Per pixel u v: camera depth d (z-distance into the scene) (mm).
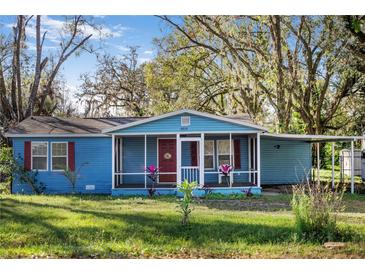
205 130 20328
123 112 47969
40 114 33781
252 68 33500
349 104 35188
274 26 29766
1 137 27812
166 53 36781
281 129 28766
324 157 40125
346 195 19938
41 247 9508
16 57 31562
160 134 20859
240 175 23094
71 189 22266
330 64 29312
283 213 13906
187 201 11359
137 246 9516
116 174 20844
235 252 9055
